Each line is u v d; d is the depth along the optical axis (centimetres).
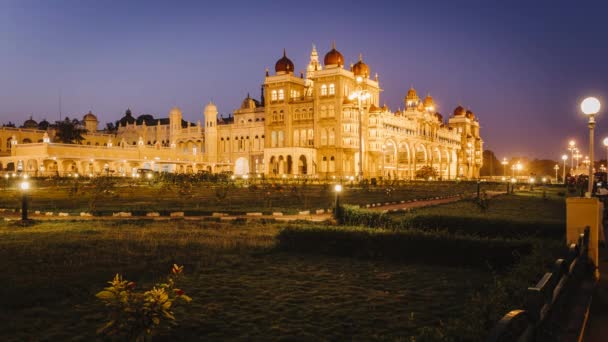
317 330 853
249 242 1733
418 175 10506
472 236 1457
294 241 1576
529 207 3017
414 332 843
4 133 10988
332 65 9800
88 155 9156
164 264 1360
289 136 10269
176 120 12762
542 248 1081
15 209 2952
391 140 10325
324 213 2811
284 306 994
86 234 1941
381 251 1452
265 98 10631
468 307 930
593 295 990
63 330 846
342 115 9581
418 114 11419
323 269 1331
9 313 936
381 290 1120
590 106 1592
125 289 701
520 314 438
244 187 5934
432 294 1082
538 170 18562
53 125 12862
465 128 14875
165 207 3192
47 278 1185
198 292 1095
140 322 671
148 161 10081
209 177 6506
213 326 869
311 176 8712
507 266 1259
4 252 1523
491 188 6344
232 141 11981
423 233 1439
